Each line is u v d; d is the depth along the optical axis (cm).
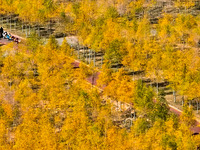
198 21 13675
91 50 13462
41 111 9081
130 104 10488
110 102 10519
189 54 11500
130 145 7781
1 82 10312
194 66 11025
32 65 11550
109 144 7812
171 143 7912
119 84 9888
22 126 8450
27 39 12362
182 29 12975
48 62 11194
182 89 10100
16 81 10656
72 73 10994
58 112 9544
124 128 8862
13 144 8225
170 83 11312
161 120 8631
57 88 9912
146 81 11644
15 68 10925
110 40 12088
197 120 10100
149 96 9312
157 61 10981
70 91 9944
